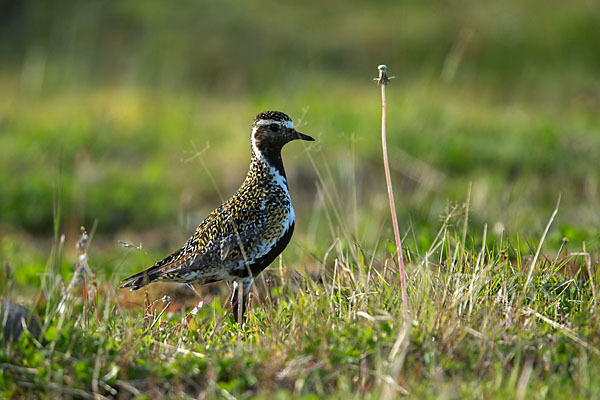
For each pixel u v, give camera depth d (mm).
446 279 7191
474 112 20750
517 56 26453
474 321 6488
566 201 14477
